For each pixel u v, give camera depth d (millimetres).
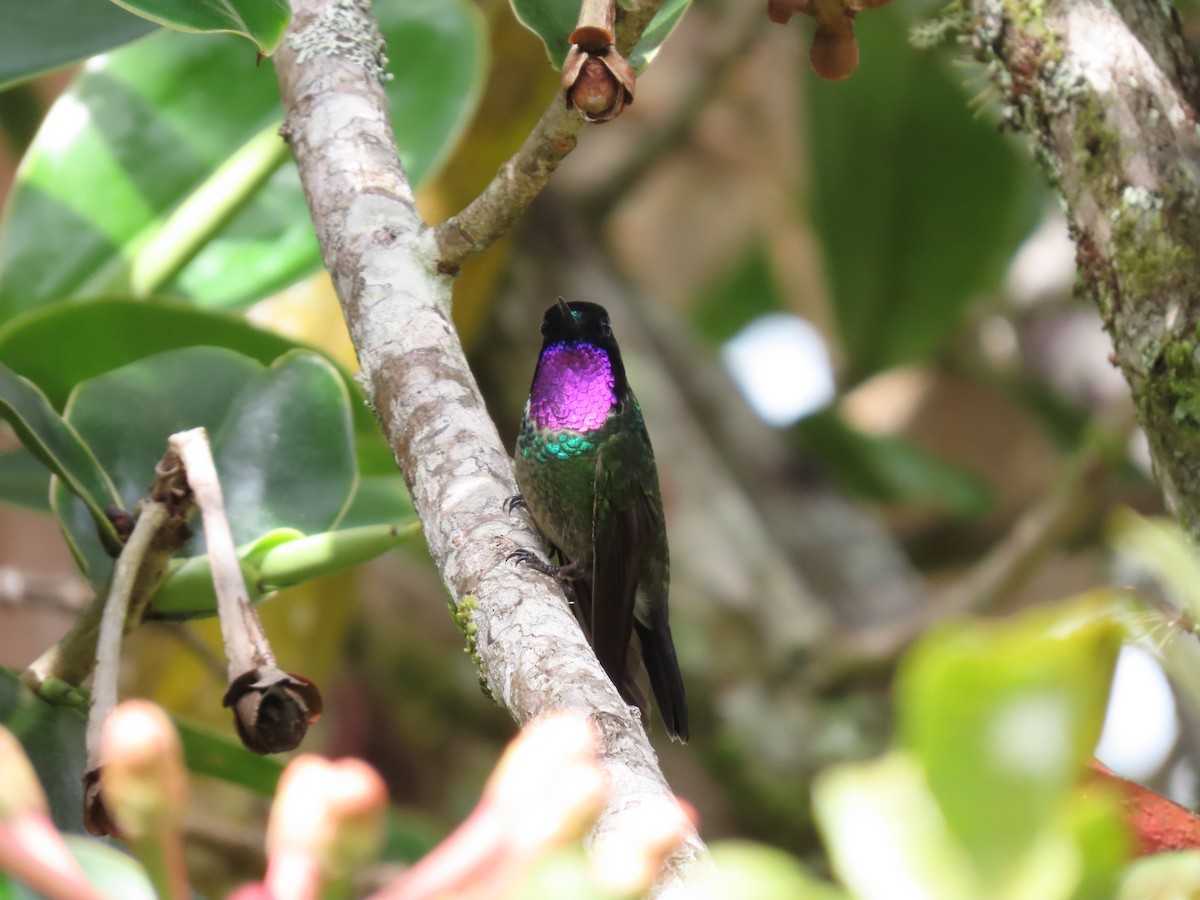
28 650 1683
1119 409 1730
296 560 1479
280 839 740
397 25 1588
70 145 1587
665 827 689
